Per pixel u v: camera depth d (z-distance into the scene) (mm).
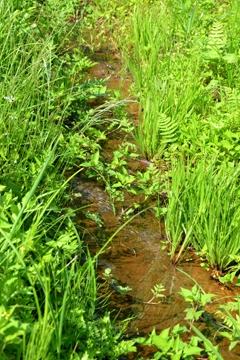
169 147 2596
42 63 2549
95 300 1737
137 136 2699
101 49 3486
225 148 2455
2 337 1249
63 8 3396
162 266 2062
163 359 1639
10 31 2553
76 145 2416
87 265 1795
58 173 2357
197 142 2477
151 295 1938
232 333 1771
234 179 2148
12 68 2363
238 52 3043
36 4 3244
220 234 2014
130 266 2041
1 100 2242
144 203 2350
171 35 3311
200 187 2096
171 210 2115
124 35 3531
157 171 2518
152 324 1825
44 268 1607
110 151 2639
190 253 2135
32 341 1314
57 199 2152
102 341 1567
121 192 2324
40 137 2244
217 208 2010
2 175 1956
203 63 2982
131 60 3291
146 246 2141
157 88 2746
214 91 2928
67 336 1524
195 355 1733
